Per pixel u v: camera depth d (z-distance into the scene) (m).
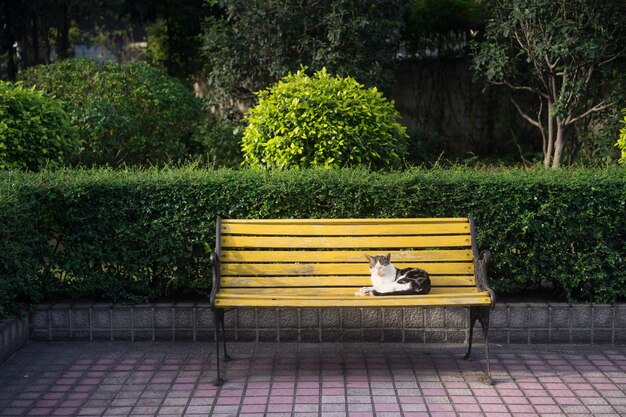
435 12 14.02
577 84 10.63
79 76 10.72
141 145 10.61
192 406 4.60
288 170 6.33
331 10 11.32
